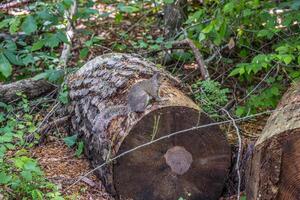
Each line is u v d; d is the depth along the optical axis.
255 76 5.19
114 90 4.04
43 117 4.89
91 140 4.08
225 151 3.81
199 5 5.64
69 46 5.48
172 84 4.11
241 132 4.46
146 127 3.71
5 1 6.07
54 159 4.33
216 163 3.81
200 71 5.06
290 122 3.39
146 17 6.54
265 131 3.52
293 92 3.76
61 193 3.90
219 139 3.79
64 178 4.08
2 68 4.57
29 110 4.94
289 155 3.35
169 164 3.76
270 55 4.12
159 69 4.23
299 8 4.38
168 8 5.60
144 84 3.80
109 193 3.89
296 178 3.34
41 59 5.50
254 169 3.46
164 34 5.67
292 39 4.61
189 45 5.19
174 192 3.79
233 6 4.37
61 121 4.58
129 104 3.82
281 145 3.35
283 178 3.37
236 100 4.77
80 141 4.33
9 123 4.54
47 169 4.20
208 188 3.83
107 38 6.20
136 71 4.10
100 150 3.92
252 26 4.88
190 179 3.80
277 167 3.36
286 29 4.80
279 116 3.53
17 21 4.54
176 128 3.73
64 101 4.60
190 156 3.78
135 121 3.70
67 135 4.64
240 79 5.02
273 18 4.50
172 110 3.72
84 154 4.34
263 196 3.39
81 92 4.36
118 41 5.96
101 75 4.27
